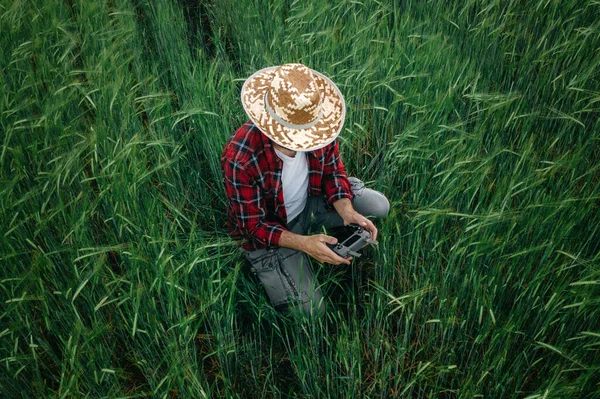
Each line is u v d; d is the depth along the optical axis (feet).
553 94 8.28
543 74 8.70
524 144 7.51
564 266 5.82
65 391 4.68
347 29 10.06
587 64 8.59
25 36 9.61
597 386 5.26
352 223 6.68
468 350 6.09
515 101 8.54
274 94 5.11
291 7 10.70
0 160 6.66
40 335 5.97
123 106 7.80
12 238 6.07
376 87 8.65
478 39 9.60
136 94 9.25
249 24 10.38
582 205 6.17
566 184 7.11
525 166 7.48
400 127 8.55
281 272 6.41
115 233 6.60
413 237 6.95
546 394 4.67
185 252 6.46
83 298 6.02
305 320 5.94
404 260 6.84
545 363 5.83
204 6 12.03
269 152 5.61
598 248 6.61
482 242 5.89
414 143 7.38
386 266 6.63
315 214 7.14
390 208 7.48
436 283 6.45
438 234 6.84
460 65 9.27
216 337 5.83
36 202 6.50
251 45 9.96
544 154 7.86
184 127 8.84
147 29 11.24
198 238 6.77
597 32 8.73
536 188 7.09
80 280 5.63
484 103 8.39
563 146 8.12
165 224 6.38
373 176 8.14
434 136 7.63
